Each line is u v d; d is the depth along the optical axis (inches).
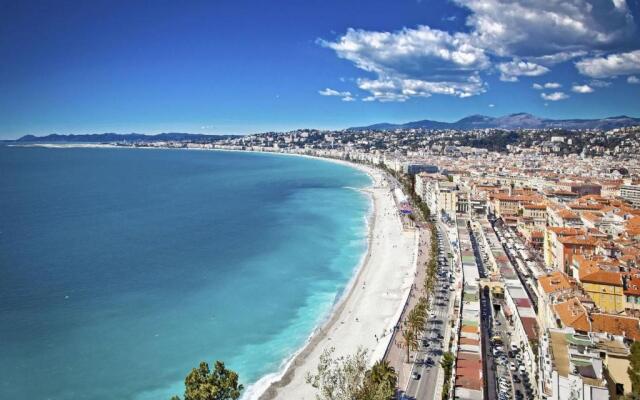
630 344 3518.7
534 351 4562.0
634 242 7583.7
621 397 3056.1
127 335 6092.5
